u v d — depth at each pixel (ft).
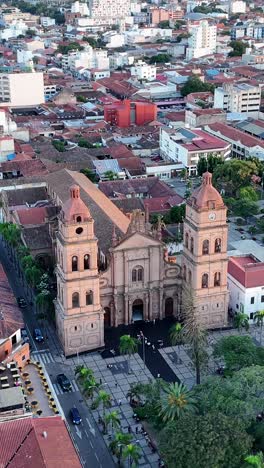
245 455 342.03
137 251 521.65
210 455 333.42
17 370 416.26
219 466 336.90
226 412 375.45
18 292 604.90
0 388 397.80
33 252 642.22
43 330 541.34
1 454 338.13
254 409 377.91
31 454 333.21
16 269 655.76
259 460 331.98
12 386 401.49
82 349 507.30
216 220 502.38
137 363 495.41
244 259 590.14
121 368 489.67
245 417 370.73
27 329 542.98
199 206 495.82
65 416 435.12
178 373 483.10
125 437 380.37
